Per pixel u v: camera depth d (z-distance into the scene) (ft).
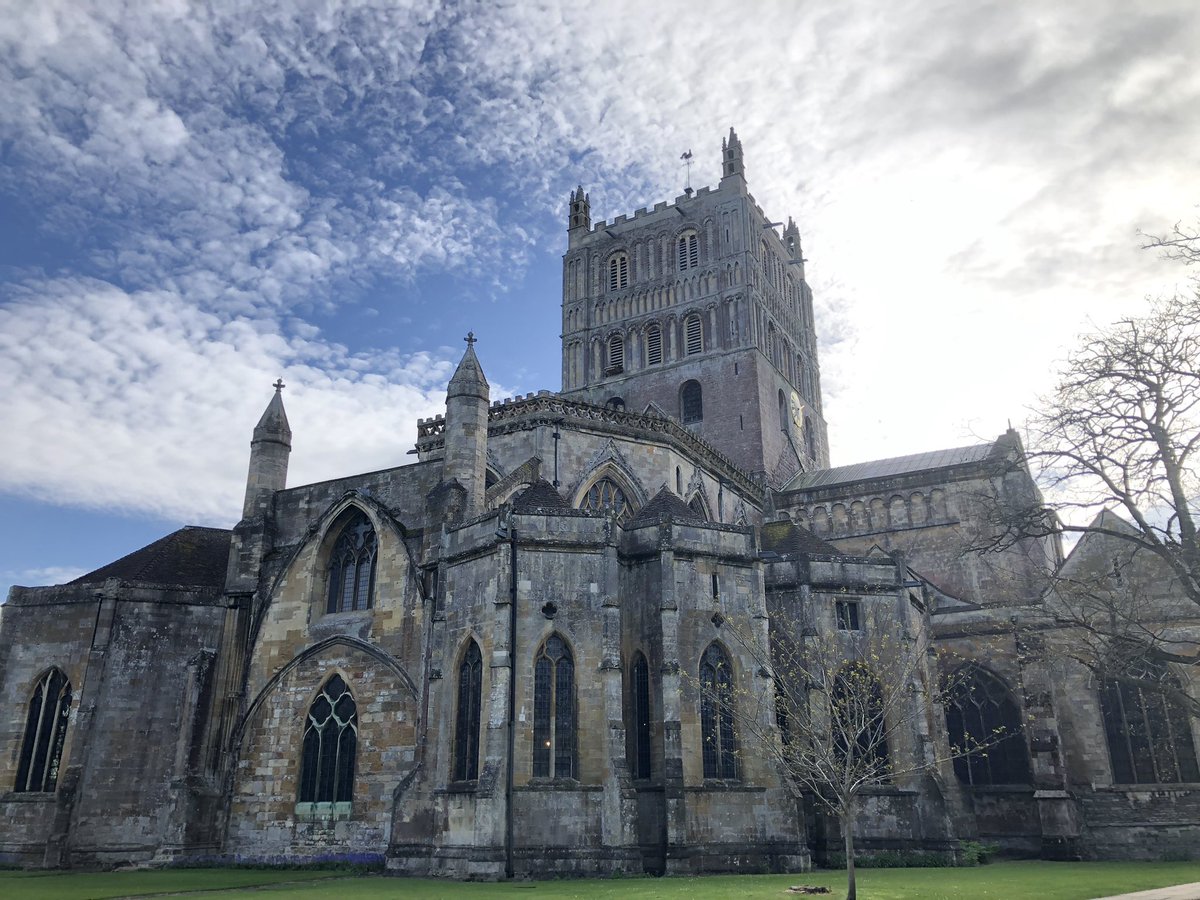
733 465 248.11
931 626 197.88
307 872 151.94
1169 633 173.58
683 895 98.37
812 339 356.79
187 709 174.40
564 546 146.10
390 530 174.70
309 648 174.91
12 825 177.27
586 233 340.39
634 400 305.94
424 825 143.64
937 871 137.28
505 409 205.77
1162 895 89.56
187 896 112.06
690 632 148.46
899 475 249.75
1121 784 177.58
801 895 98.58
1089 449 120.47
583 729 137.59
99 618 183.32
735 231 305.73
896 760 157.99
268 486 195.00
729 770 145.18
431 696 148.87
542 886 114.11
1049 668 172.35
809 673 157.28
